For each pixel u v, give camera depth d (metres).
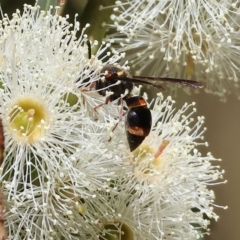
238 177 0.25
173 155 0.19
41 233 0.18
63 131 0.18
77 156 0.18
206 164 0.19
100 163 0.18
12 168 0.18
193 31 0.20
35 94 0.18
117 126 0.18
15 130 0.18
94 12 0.20
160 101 0.19
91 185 0.18
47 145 0.18
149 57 0.20
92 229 0.18
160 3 0.20
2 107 0.18
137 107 0.18
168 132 0.19
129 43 0.20
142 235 0.19
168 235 0.19
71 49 0.18
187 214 0.19
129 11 0.20
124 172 0.18
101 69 0.19
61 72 0.18
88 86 0.18
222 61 0.21
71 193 0.18
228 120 0.25
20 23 0.18
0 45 0.18
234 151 0.25
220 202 0.25
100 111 0.18
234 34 0.20
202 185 0.19
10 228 0.18
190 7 0.20
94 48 0.19
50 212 0.18
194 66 0.21
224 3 0.20
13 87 0.18
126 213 0.18
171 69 0.21
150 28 0.20
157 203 0.19
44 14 0.19
